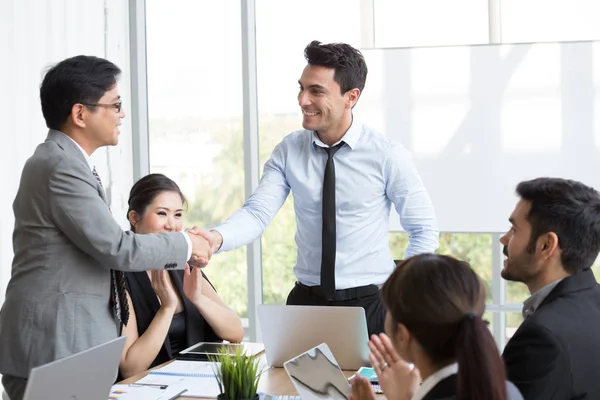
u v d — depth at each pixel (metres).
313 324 2.65
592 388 1.77
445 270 1.46
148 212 3.09
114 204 5.11
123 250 2.36
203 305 3.08
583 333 1.78
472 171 4.57
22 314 2.32
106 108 2.40
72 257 2.35
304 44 4.98
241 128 5.19
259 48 5.08
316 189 3.14
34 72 4.48
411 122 4.64
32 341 2.30
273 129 5.11
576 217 1.86
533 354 1.76
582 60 4.41
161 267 2.48
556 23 4.52
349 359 2.65
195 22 5.23
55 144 2.37
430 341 1.45
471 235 4.71
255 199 3.22
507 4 4.58
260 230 3.21
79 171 2.33
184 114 5.29
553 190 1.89
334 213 3.10
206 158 5.27
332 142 3.12
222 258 5.21
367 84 4.69
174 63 5.29
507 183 4.53
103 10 5.02
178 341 3.10
